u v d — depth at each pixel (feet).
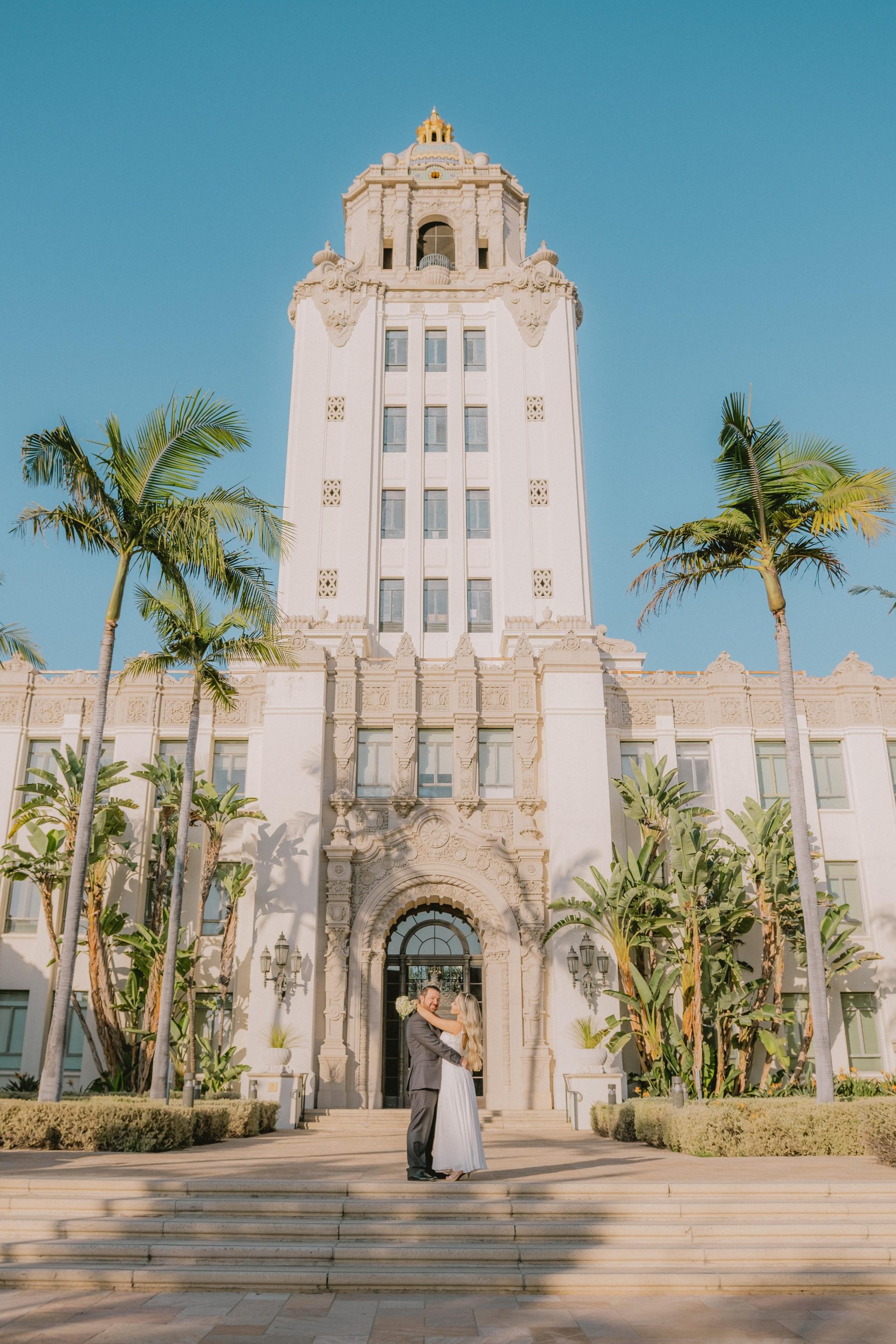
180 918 83.76
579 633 104.99
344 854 91.61
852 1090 83.76
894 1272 25.63
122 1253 26.66
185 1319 21.85
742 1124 47.19
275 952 86.53
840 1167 40.65
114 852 95.71
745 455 62.95
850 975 93.40
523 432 121.39
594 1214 29.81
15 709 102.22
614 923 84.23
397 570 117.08
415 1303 23.82
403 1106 89.92
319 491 118.52
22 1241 27.55
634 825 97.71
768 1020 86.74
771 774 100.42
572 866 91.20
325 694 97.19
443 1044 34.96
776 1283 25.17
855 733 100.17
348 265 129.70
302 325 126.93
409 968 94.02
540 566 116.57
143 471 62.49
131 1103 51.67
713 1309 23.34
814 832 98.02
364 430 120.98
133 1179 33.50
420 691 99.09
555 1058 86.48
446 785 96.84
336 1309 23.02
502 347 125.70
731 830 96.78
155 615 76.18
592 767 94.07
